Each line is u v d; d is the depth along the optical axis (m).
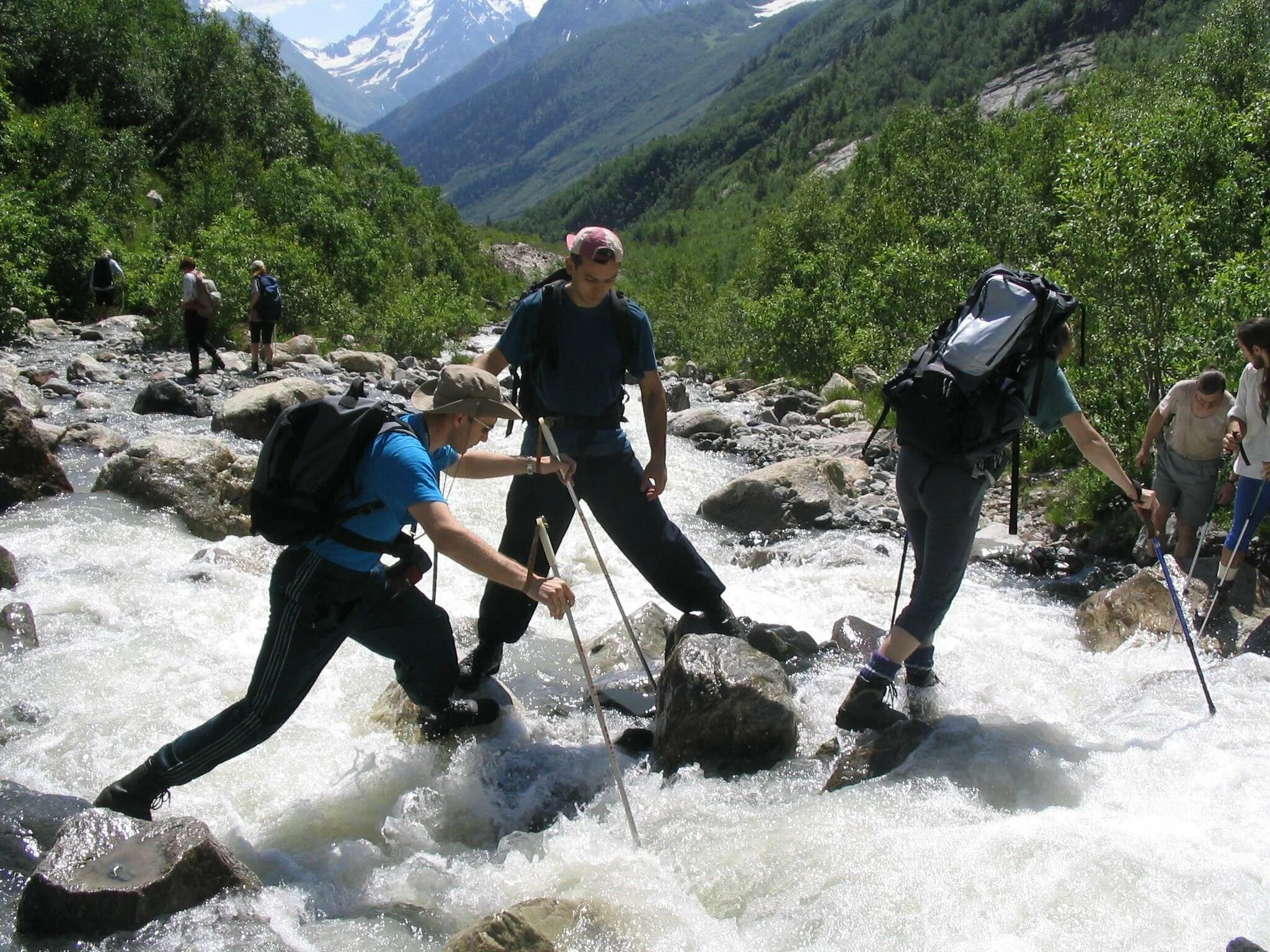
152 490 8.56
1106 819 3.88
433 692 4.56
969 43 150.88
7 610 5.91
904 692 5.18
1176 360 9.20
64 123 28.70
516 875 3.72
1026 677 5.59
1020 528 8.95
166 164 41.03
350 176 51.47
